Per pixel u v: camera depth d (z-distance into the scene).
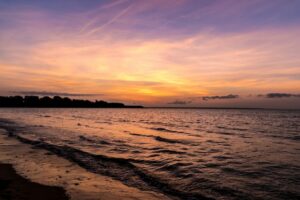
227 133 30.70
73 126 38.28
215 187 9.66
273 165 13.44
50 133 27.34
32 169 11.80
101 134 27.73
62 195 8.54
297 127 40.69
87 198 8.33
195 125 45.09
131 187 9.54
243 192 9.12
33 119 55.56
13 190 8.87
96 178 10.61
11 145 18.44
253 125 45.38
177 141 22.88
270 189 9.48
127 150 17.62
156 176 11.05
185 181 10.38
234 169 12.52
